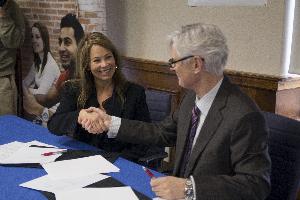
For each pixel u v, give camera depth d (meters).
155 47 3.63
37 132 2.20
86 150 1.91
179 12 3.37
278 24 2.75
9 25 4.09
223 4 3.04
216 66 1.42
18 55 4.77
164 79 3.54
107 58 2.15
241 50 2.99
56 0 4.16
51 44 4.36
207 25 1.43
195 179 1.31
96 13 3.75
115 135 1.85
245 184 1.28
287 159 1.65
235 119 1.37
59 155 1.82
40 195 1.43
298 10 2.70
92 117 1.86
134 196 1.42
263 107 2.85
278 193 1.67
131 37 3.85
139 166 1.72
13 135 2.14
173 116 1.84
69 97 2.23
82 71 2.21
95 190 1.46
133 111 2.23
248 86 2.91
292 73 2.80
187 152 1.59
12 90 4.34
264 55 2.86
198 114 1.55
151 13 3.61
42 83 4.55
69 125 2.04
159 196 1.31
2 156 1.80
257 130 1.34
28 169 1.67
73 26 3.99
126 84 2.29
